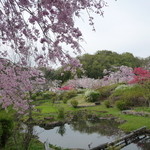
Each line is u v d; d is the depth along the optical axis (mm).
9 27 2775
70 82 27250
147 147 6973
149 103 13828
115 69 29688
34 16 2512
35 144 6141
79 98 22562
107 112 14367
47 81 6789
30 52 3264
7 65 3822
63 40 2779
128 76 22625
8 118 5852
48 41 2789
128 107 14422
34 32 3008
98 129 10258
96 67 36000
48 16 2494
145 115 11484
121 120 11391
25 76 4125
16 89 4445
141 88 16438
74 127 11180
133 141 7660
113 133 9164
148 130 8461
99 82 26562
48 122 11820
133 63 40000
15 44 3023
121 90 18219
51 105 19500
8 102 4934
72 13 2467
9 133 5672
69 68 3504
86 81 26625
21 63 3678
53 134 9734
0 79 3889
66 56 3082
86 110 16016
